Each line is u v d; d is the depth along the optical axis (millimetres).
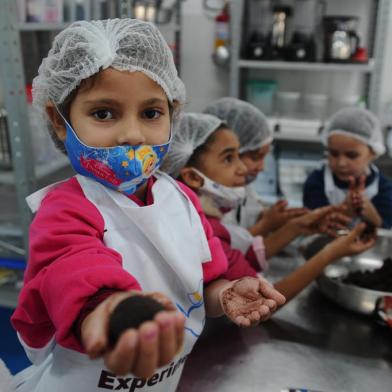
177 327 311
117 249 565
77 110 554
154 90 553
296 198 2326
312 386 707
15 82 1362
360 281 997
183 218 643
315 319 915
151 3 2338
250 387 703
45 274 466
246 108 1399
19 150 1417
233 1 2266
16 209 1803
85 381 573
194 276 610
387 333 864
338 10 2574
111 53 533
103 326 329
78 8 1778
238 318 548
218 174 1076
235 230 1076
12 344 1717
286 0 2344
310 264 960
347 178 1673
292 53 2322
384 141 2490
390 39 2545
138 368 305
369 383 716
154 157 565
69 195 566
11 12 1319
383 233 1240
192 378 720
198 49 2816
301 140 2508
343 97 2551
